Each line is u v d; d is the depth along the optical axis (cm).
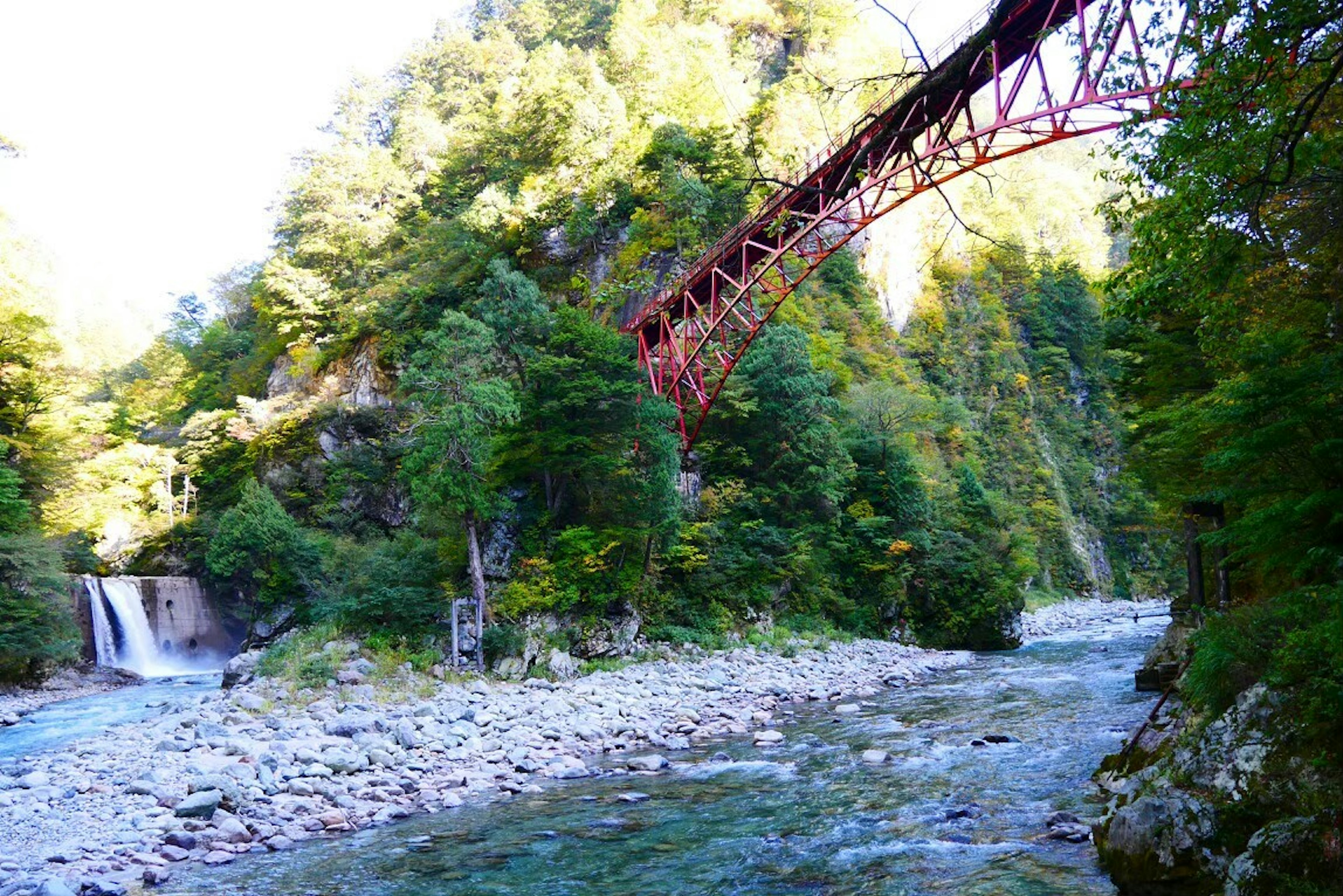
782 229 3550
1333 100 962
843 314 6656
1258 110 816
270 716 2222
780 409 4316
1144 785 941
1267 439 923
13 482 3844
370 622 3080
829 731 2078
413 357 3397
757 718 2338
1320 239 1121
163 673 4516
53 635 3678
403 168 7512
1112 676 2723
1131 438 2150
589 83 6425
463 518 3142
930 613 4450
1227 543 1079
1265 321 1146
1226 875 750
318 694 2541
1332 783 742
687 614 3628
